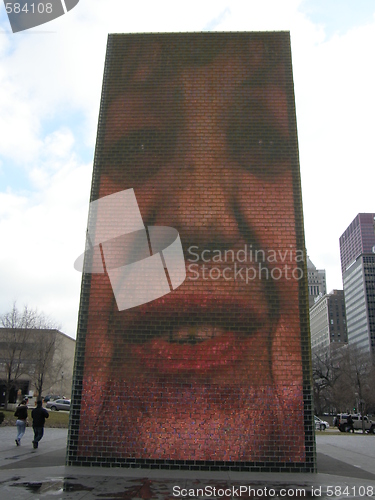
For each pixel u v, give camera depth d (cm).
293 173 1588
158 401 1359
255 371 1377
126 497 896
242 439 1317
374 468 1400
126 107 1708
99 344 1423
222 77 1734
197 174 1597
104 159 1636
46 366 5616
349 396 7381
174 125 1670
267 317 1428
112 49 1805
